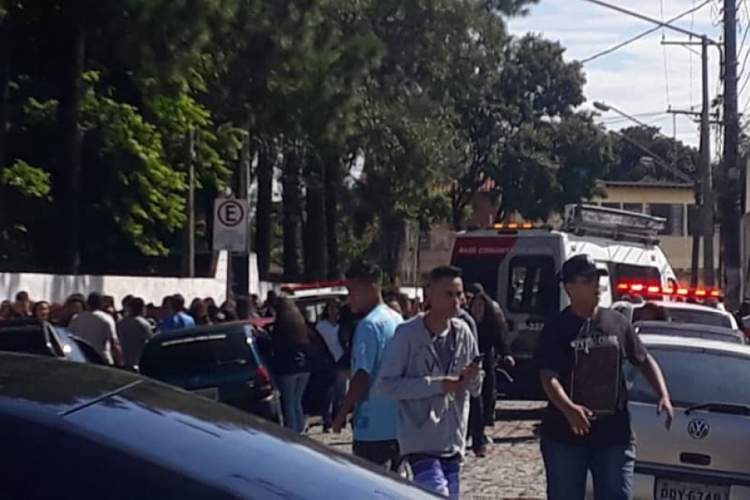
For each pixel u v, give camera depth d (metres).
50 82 30.28
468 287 23.08
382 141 39.91
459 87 46.62
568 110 72.06
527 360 22.64
